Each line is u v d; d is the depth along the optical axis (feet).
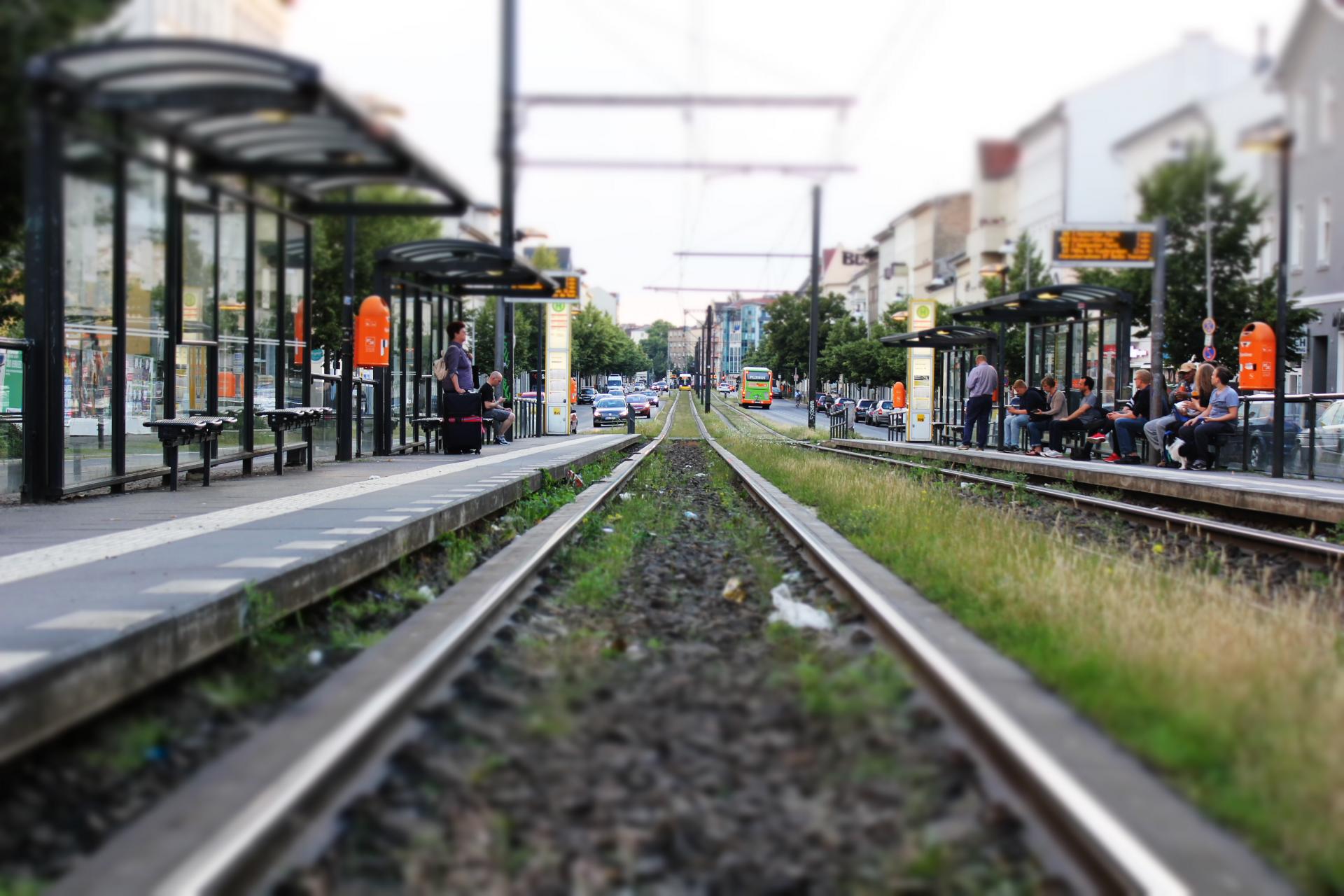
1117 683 17.60
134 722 17.22
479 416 80.64
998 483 68.59
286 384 58.44
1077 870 11.73
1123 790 13.53
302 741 15.69
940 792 13.67
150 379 45.62
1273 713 15.93
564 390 141.90
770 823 12.79
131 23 22.47
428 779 14.17
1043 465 74.59
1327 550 36.47
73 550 28.78
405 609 27.50
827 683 18.37
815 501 54.24
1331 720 15.16
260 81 22.80
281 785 12.70
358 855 12.00
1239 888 11.00
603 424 213.05
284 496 43.57
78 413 41.45
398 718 16.35
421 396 80.33
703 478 75.97
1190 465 72.18
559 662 20.40
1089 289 78.43
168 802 13.29
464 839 12.36
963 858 11.86
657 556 35.78
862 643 22.52
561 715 16.72
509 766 14.71
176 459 45.50
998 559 31.91
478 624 23.04
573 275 129.29
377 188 32.71
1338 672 18.94
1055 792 12.53
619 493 60.34
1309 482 59.11
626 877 11.40
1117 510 52.19
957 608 25.96
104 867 11.46
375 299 65.67
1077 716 16.74
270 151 27.27
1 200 35.19
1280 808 12.58
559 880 11.42
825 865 11.71
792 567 33.47
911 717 16.69
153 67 22.20
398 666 20.13
